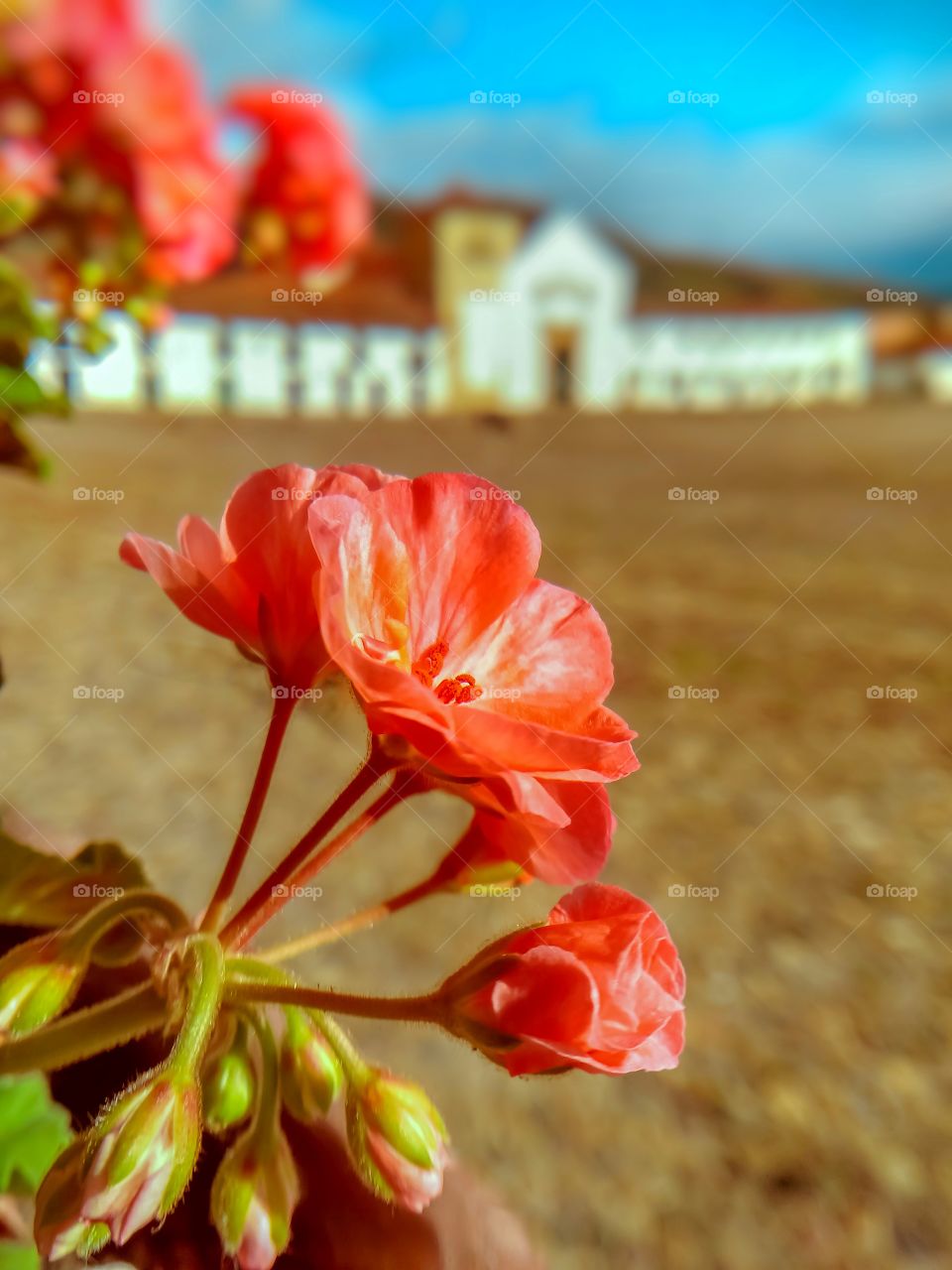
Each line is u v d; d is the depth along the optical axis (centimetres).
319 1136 17
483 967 12
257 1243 12
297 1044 13
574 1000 11
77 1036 12
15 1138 17
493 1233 18
